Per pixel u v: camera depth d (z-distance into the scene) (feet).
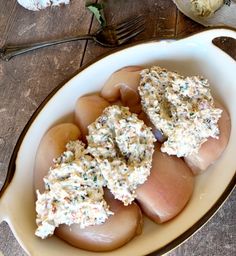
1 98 1.39
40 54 1.46
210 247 1.15
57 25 1.51
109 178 1.06
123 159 1.09
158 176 1.12
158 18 1.49
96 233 1.07
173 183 1.13
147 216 1.13
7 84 1.41
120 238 1.08
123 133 1.10
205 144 1.16
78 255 1.07
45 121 1.21
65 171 1.06
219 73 1.28
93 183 1.06
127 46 1.29
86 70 1.27
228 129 1.20
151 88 1.18
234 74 1.25
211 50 1.28
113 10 1.52
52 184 1.06
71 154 1.10
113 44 1.45
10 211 1.07
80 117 1.22
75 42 1.47
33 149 1.18
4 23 1.52
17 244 1.18
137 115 1.18
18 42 1.49
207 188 1.15
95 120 1.18
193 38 1.28
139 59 1.30
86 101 1.24
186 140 1.13
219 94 1.27
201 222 1.07
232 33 1.26
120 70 1.28
